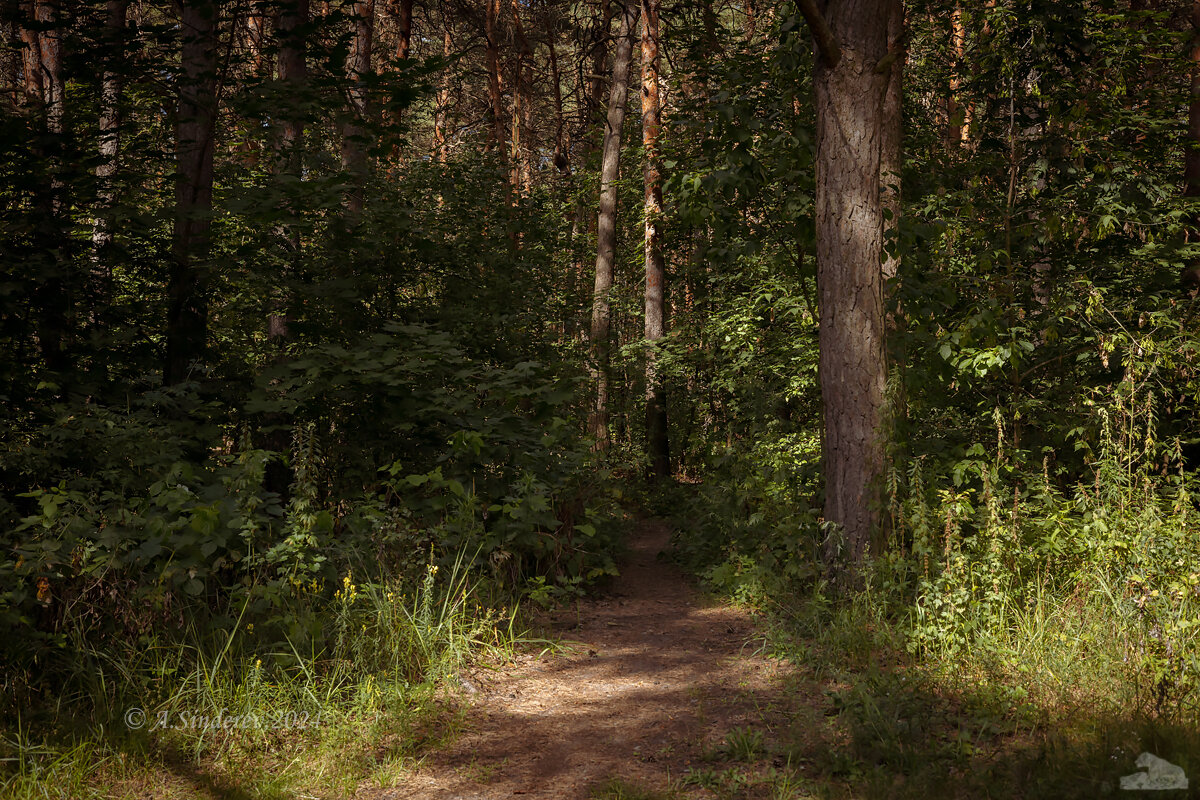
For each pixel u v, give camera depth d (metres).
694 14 15.48
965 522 6.37
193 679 4.52
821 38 6.50
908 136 10.73
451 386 7.91
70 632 4.51
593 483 8.88
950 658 4.99
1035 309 8.45
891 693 4.55
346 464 7.64
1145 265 8.41
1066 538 5.75
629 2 16.64
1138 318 7.84
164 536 4.85
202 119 7.50
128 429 5.92
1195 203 8.22
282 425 7.49
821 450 8.73
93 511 4.98
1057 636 4.90
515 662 5.83
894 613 5.73
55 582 4.59
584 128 23.11
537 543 7.24
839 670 5.22
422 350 7.27
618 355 16.70
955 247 8.63
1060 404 7.74
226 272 7.66
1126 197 8.23
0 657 4.25
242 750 4.17
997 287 7.88
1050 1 7.85
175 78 7.43
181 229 7.45
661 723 4.68
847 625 5.68
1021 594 5.44
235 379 7.80
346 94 7.85
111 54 7.13
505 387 7.67
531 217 12.27
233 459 7.23
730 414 15.63
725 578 7.79
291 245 8.45
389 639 5.28
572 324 14.87
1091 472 7.18
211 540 4.97
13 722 4.00
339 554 5.82
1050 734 4.01
